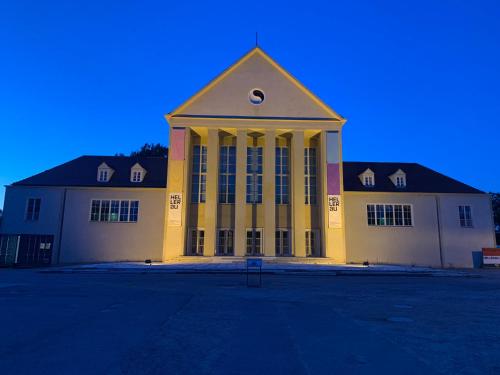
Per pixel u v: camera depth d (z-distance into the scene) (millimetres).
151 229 31594
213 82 31969
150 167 34844
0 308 9633
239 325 7844
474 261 31859
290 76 32250
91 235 31391
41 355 5617
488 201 32906
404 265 30734
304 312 9531
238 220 30328
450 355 5891
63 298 11461
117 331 7164
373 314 9398
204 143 33406
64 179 32844
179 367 5148
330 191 30766
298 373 4996
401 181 33906
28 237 28844
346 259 31391
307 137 33281
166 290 13789
